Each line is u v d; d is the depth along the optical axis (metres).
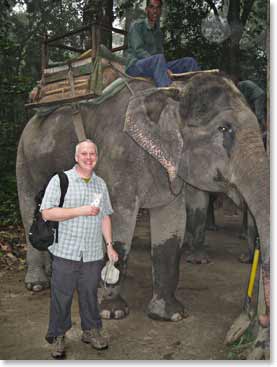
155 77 3.75
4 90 8.62
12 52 9.15
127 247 3.77
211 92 3.36
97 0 10.59
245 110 3.28
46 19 17.98
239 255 6.16
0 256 5.90
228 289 4.71
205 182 3.42
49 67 4.53
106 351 3.26
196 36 12.01
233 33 11.50
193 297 4.46
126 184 3.71
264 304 3.02
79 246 3.01
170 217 3.93
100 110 3.98
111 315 3.84
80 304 3.21
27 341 3.47
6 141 8.58
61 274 3.02
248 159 3.03
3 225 7.58
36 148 4.67
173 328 3.69
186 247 6.69
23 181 5.01
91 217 3.01
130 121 3.45
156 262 3.95
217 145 3.28
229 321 3.84
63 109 4.50
